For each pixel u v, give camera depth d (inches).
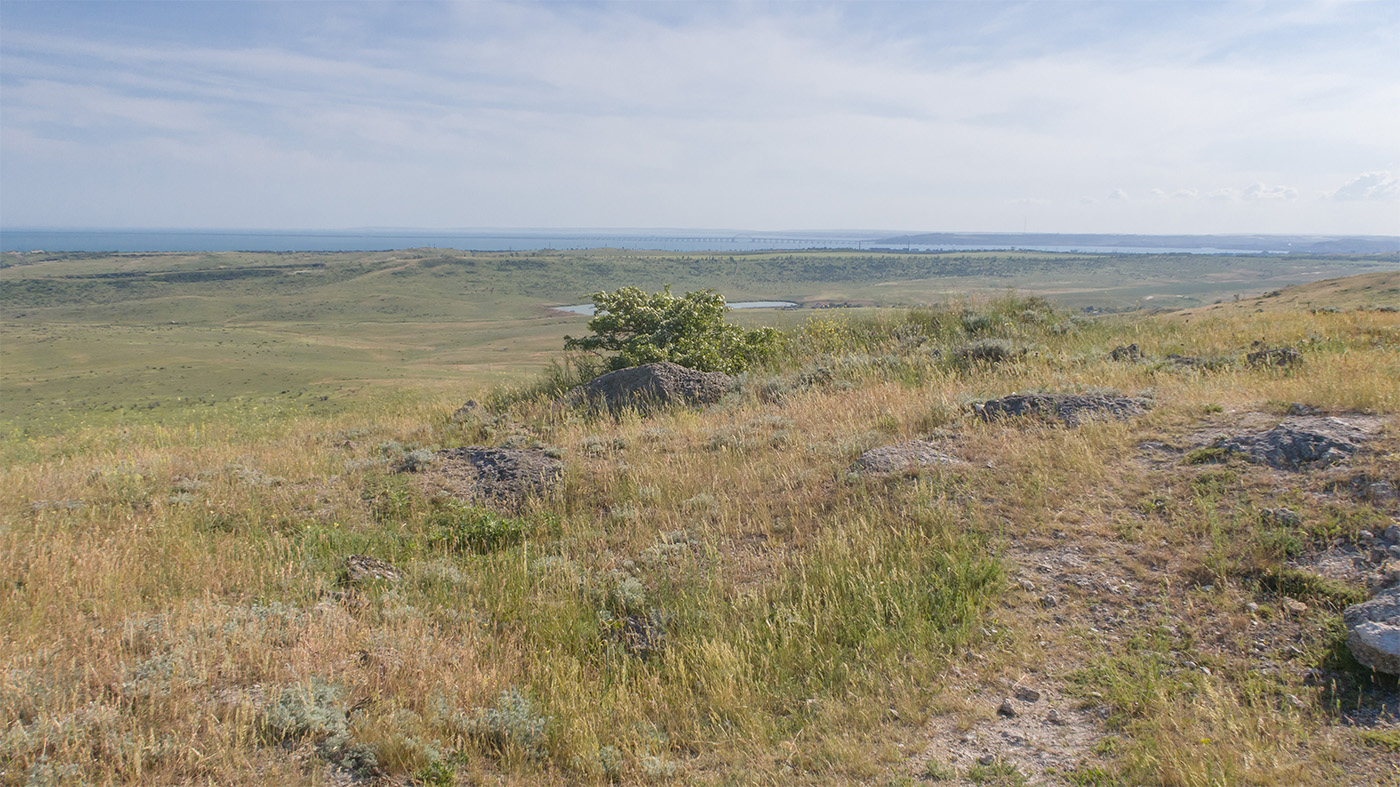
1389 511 188.7
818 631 185.6
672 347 520.7
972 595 189.9
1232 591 177.5
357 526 265.9
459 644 183.3
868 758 143.2
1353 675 147.5
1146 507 217.2
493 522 258.4
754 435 331.6
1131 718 145.7
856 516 235.9
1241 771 127.0
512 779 140.9
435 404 525.3
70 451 433.1
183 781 131.5
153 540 239.6
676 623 196.4
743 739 152.6
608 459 316.8
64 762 131.5
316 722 144.7
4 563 213.9
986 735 146.9
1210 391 306.5
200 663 163.0
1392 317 583.2
